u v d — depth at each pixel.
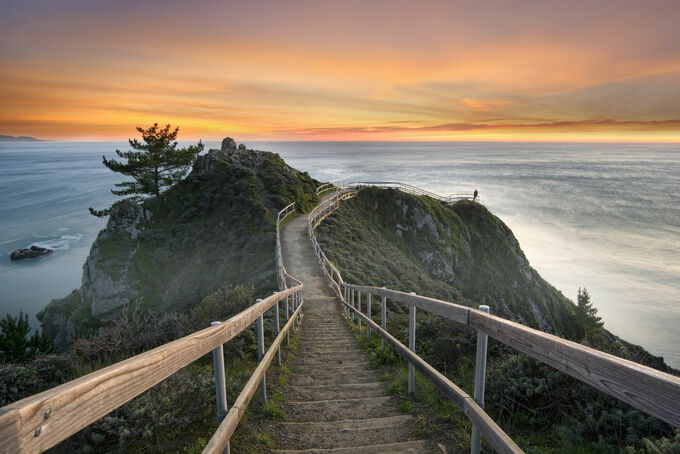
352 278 20.27
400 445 3.48
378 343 8.23
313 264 22.41
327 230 31.41
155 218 37.66
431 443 3.52
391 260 32.16
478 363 2.72
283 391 5.21
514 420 4.02
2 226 115.12
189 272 30.00
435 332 7.23
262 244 27.19
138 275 32.06
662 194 171.00
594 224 107.00
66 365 5.19
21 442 0.98
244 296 9.04
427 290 27.62
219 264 28.84
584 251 78.38
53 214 131.25
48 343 13.85
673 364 36.75
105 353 5.96
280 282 15.93
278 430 3.94
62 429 1.17
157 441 3.43
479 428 2.54
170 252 33.38
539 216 117.31
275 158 49.62
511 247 47.47
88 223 117.44
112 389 1.44
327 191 51.28
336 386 5.41
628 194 170.62
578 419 3.76
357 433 3.84
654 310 49.09
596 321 39.91
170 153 44.25
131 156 43.62
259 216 32.72
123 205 37.19
